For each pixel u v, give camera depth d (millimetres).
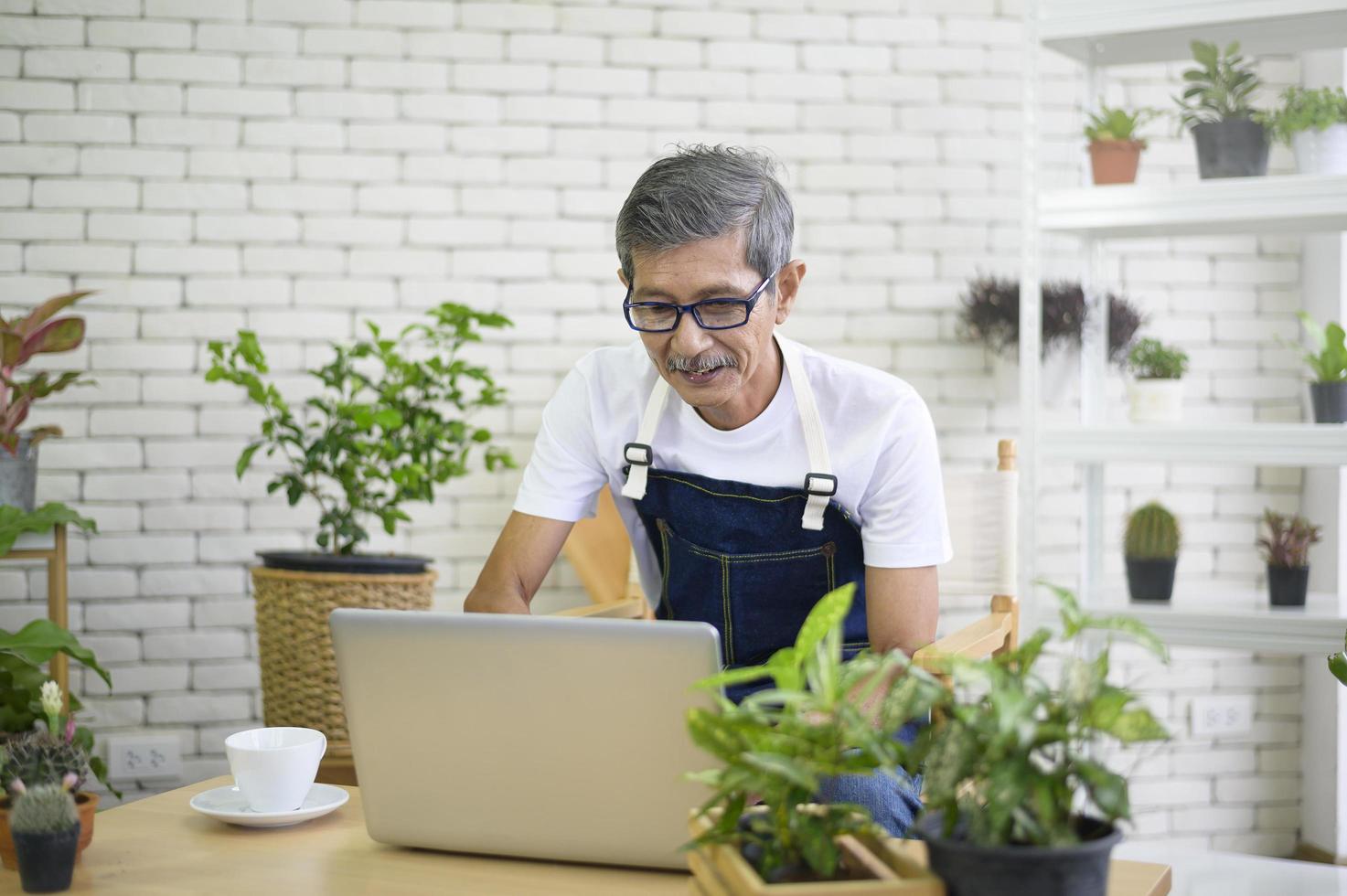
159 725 3285
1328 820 3420
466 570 3375
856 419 1813
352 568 2797
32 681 2510
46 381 2834
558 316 3402
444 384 2986
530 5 3377
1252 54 3008
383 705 1266
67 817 1166
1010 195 3500
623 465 1899
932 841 892
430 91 3354
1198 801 3543
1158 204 2875
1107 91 3535
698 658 1144
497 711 1227
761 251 1553
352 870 1234
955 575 2438
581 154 3402
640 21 3410
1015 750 879
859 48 3463
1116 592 3248
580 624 1178
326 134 3324
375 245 3346
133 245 3271
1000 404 3494
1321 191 2736
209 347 2832
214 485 3297
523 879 1212
